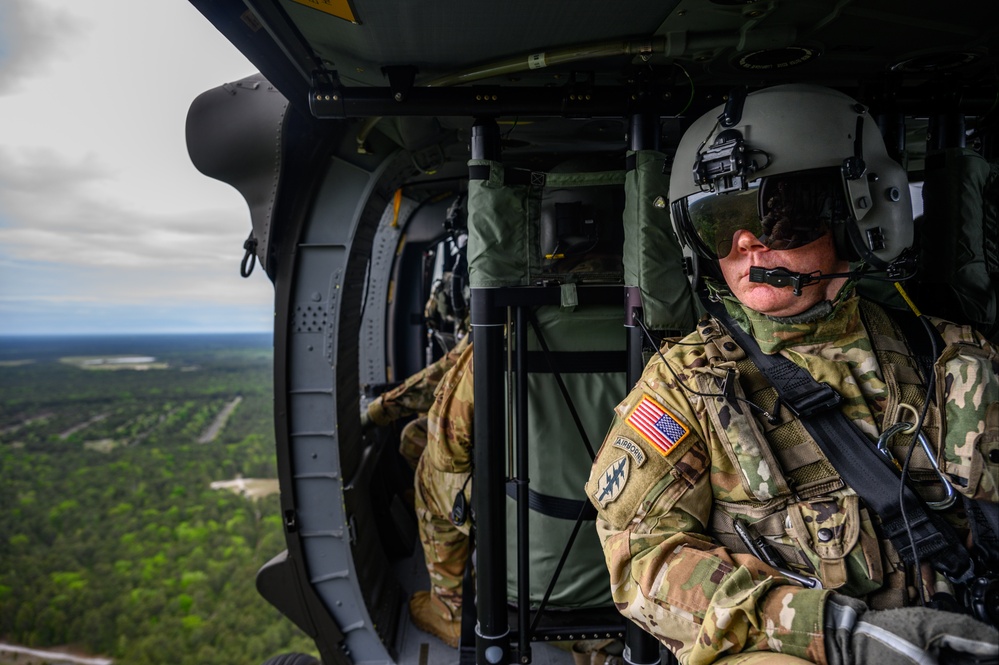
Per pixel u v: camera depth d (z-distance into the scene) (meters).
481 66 1.56
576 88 1.59
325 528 2.46
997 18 1.30
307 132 2.23
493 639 1.72
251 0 1.21
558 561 1.90
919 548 0.98
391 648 2.53
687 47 1.40
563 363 1.86
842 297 1.13
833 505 1.03
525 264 1.73
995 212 1.61
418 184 3.39
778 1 1.22
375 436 3.45
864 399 1.09
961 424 1.01
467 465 2.20
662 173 1.56
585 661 2.19
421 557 3.38
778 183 1.08
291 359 2.39
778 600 0.91
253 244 2.27
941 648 0.77
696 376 1.15
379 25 1.33
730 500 1.10
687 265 1.30
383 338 4.21
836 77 1.68
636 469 1.11
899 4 1.23
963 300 1.56
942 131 1.68
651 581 1.03
